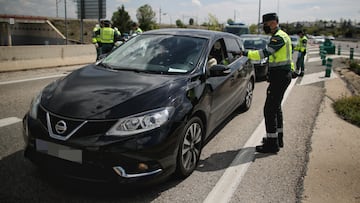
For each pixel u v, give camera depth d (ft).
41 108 10.21
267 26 14.03
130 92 10.34
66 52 41.37
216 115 14.26
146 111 9.65
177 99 10.62
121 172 9.15
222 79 14.62
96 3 67.21
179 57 13.58
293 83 33.60
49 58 38.68
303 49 38.45
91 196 9.98
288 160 13.58
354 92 30.37
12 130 15.53
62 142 9.23
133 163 9.20
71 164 9.34
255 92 28.50
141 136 9.30
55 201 9.61
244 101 20.62
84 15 69.67
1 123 16.49
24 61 35.32
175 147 10.21
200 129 12.21
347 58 73.46
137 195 10.23
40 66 37.37
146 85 10.93
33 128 9.89
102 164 9.05
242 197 10.52
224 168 12.59
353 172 12.62
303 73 39.52
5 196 9.71
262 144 15.34
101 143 9.00
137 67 13.21
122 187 9.30
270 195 10.69
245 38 40.78
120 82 11.21
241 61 18.71
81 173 9.33
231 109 17.31
